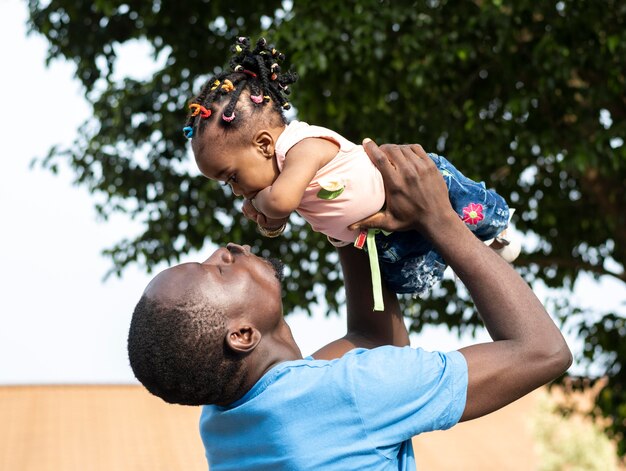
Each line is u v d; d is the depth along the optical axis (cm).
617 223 819
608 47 718
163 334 198
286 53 707
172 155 825
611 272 852
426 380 197
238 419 202
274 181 238
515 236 261
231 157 237
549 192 840
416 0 717
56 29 858
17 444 1545
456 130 753
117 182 831
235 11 816
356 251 245
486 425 1797
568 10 706
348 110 725
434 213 217
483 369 201
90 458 1509
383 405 195
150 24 826
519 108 700
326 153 232
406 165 220
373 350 203
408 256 239
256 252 799
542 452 1352
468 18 723
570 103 750
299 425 196
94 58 864
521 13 712
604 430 876
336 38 679
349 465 195
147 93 816
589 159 691
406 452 205
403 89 733
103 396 1778
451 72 764
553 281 893
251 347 201
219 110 237
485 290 208
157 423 1675
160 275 206
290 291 790
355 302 247
